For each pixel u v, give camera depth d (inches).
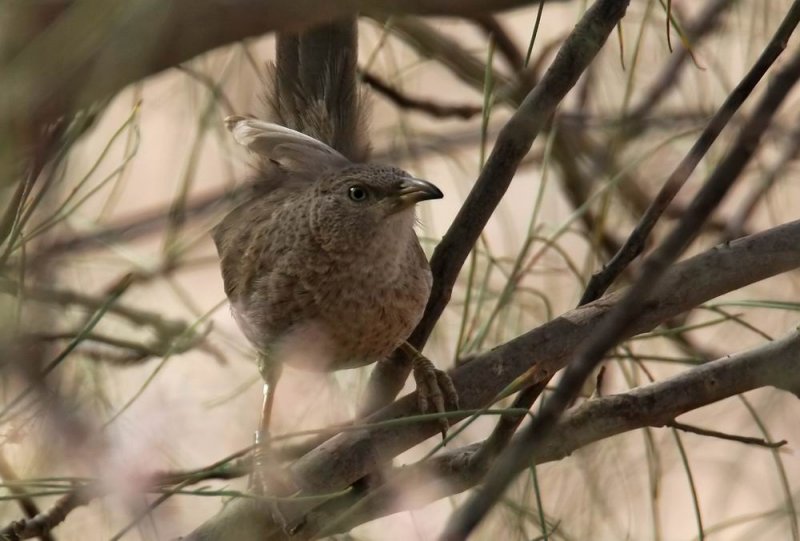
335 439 213.3
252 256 262.2
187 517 247.8
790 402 317.7
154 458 201.9
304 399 267.4
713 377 208.4
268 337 259.1
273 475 208.1
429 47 300.5
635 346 319.0
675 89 358.3
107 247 285.7
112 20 101.1
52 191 205.9
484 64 307.9
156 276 287.6
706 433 207.0
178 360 283.3
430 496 206.7
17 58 102.3
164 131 343.9
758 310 331.0
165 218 304.7
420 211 312.7
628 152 333.4
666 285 206.8
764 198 334.0
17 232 175.9
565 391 141.9
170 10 94.2
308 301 252.4
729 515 327.0
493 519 255.1
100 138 318.7
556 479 271.9
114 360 260.8
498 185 230.5
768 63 192.9
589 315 215.0
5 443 202.7
